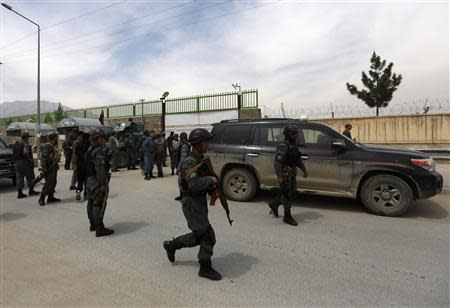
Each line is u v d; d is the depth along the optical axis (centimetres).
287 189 531
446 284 323
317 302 290
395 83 1945
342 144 603
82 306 288
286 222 536
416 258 389
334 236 473
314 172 630
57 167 739
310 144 645
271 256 400
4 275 355
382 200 583
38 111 1892
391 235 475
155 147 1137
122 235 496
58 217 615
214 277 336
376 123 1262
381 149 604
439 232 488
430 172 559
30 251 431
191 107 1761
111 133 1466
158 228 530
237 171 707
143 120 1947
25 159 820
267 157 672
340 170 608
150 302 293
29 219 602
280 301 292
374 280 333
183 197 339
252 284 326
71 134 1443
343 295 302
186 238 354
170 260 374
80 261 394
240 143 712
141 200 754
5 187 1008
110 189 906
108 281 338
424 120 1180
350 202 689
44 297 304
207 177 327
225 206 353
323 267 366
